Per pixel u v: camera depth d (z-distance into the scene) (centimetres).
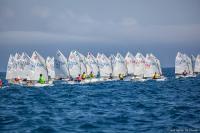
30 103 5931
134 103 5694
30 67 9200
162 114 4503
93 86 9475
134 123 3988
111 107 5275
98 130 3672
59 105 5581
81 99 6462
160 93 7412
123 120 4153
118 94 7344
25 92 7938
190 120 4069
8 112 4872
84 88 8875
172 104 5444
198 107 5019
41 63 9188
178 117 4253
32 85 9200
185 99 6131
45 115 4569
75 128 3778
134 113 4638
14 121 4162
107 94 7369
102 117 4350
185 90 8012
